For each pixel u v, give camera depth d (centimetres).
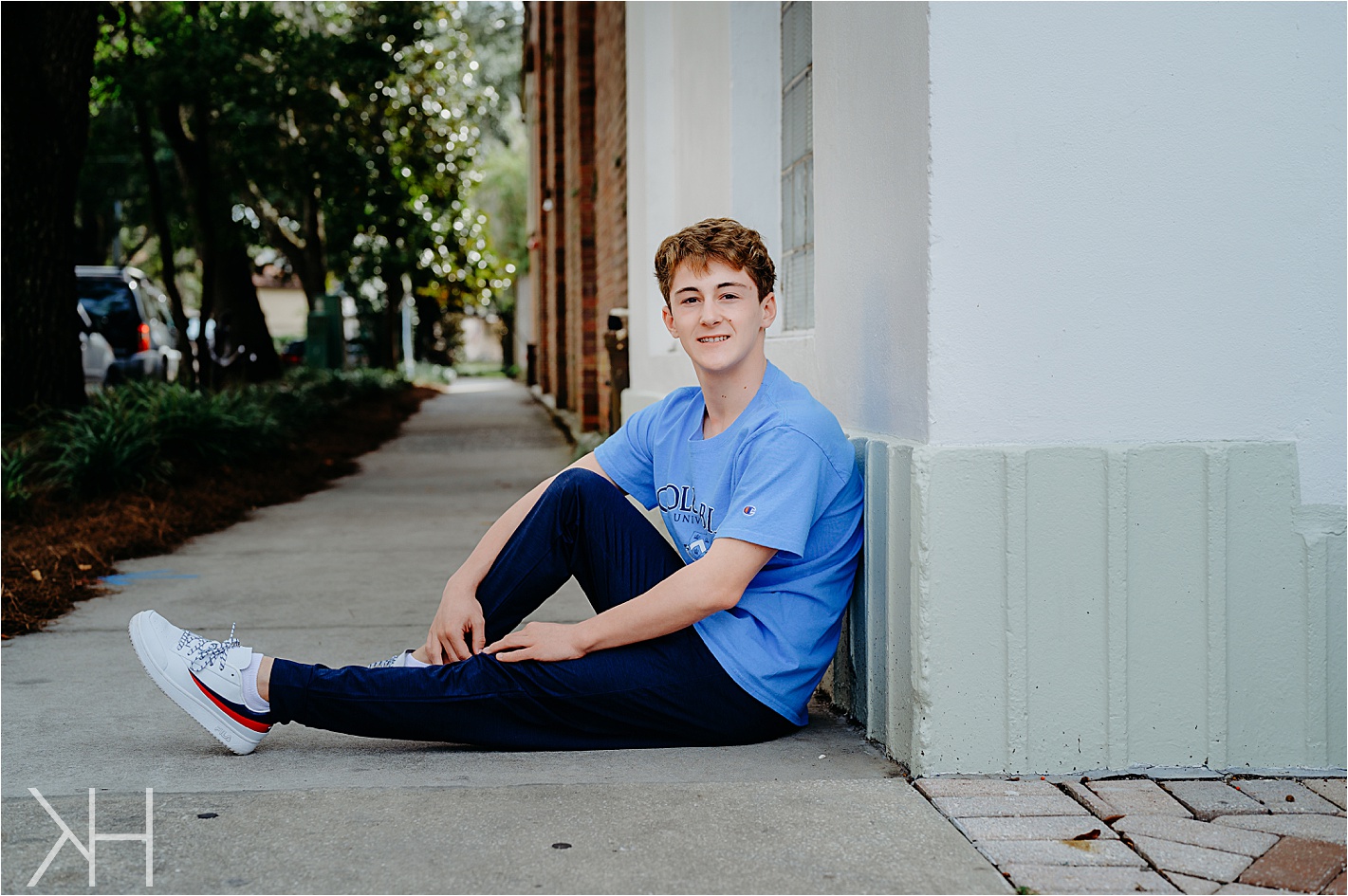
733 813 233
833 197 334
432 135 2177
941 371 252
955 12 248
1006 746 252
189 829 224
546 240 1942
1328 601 256
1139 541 252
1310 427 258
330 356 2228
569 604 468
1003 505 248
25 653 384
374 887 198
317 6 1567
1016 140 251
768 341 441
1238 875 202
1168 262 256
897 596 263
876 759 269
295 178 1534
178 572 546
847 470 273
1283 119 256
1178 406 257
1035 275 253
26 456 698
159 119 1279
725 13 501
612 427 838
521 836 220
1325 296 258
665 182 697
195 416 867
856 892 196
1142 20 253
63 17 887
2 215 863
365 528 696
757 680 269
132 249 3122
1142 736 254
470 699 265
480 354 5922
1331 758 257
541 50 1886
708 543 277
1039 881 200
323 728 270
